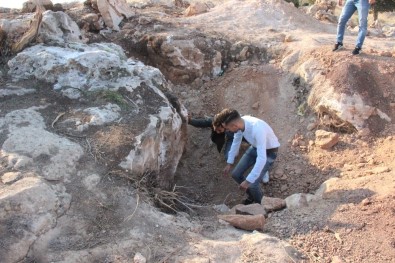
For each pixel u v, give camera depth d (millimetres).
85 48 5961
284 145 5980
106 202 3883
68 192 3844
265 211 4496
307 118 6211
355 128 5816
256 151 5062
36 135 4289
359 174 5113
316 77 6402
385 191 4496
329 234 4047
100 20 7922
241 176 5184
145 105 5039
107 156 4230
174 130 5094
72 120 4605
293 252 3766
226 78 7141
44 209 3625
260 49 7430
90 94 5027
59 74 5246
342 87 6000
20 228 3467
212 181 5871
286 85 6684
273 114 6473
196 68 7246
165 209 4453
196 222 4273
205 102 6961
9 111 4656
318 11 11469
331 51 6762
